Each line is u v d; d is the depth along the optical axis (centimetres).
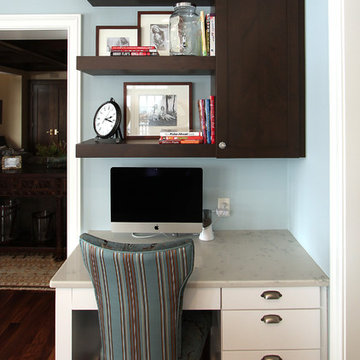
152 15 216
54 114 709
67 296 163
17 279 347
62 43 464
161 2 211
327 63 158
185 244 145
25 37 237
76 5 219
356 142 140
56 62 599
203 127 198
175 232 210
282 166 228
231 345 163
